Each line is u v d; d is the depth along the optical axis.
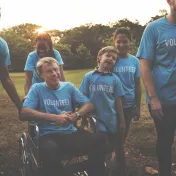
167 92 3.57
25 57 32.53
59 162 3.25
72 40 41.09
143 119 7.12
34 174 3.39
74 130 3.62
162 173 3.74
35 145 3.29
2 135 6.32
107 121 4.07
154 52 3.61
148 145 5.48
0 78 4.05
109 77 4.09
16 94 4.08
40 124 3.55
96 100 4.07
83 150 3.46
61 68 4.78
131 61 4.48
